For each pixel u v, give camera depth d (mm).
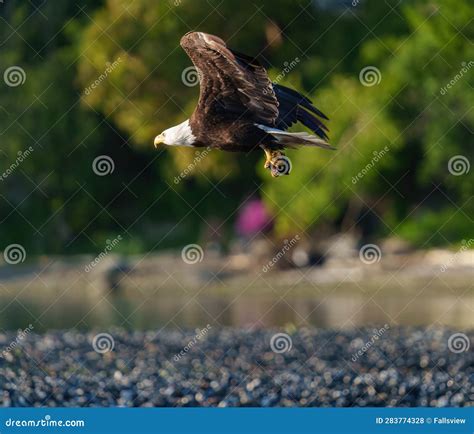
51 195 37312
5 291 33156
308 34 32938
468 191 30250
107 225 37562
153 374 16625
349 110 29906
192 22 31578
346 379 16047
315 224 32062
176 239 36562
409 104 30047
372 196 31984
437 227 31031
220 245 34969
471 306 25750
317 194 30219
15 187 38469
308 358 18000
